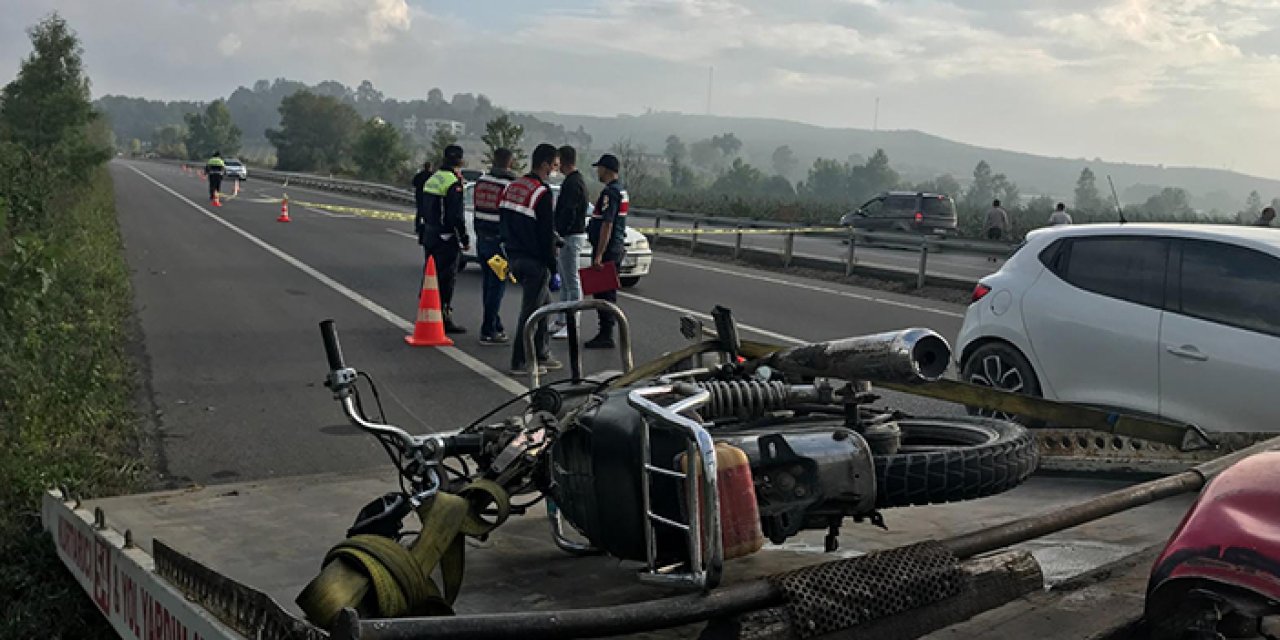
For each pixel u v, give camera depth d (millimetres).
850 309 16625
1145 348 7035
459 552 3479
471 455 4277
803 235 35031
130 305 14359
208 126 183125
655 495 3459
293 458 7418
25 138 37562
